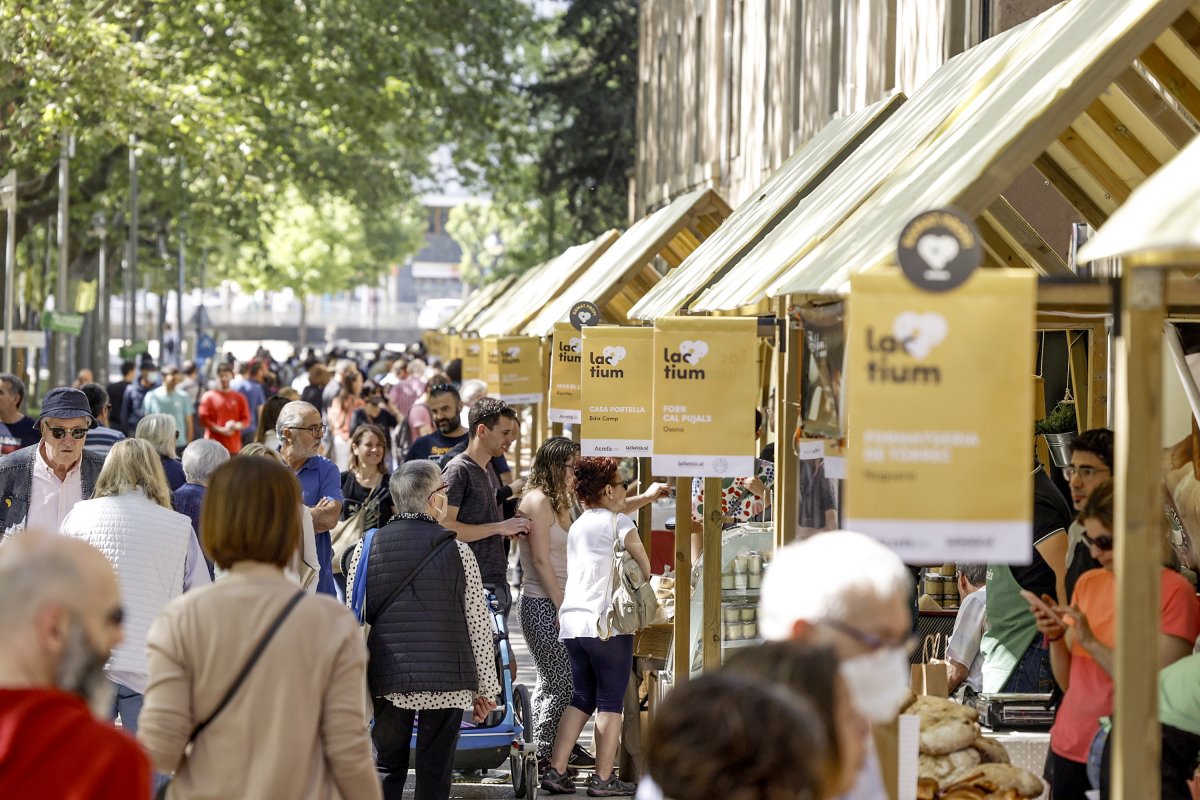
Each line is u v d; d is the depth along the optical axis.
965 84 8.91
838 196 9.77
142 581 8.91
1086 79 6.16
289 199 81.94
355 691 5.89
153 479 9.19
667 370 9.09
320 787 5.84
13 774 3.95
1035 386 10.90
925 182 6.90
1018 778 7.09
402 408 36.03
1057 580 8.48
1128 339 5.06
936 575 10.77
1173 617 6.65
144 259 77.62
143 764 4.11
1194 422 9.02
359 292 177.50
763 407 16.55
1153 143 7.92
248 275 105.62
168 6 34.22
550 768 11.69
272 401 14.38
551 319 19.23
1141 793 5.09
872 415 5.20
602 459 11.58
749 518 13.36
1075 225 10.62
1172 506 8.98
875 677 4.38
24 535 4.29
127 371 37.44
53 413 10.38
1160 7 6.09
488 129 44.41
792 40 25.31
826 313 7.35
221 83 35.38
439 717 9.38
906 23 18.22
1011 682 8.55
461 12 41.28
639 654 12.19
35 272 63.81
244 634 5.80
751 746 3.34
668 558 15.73
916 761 6.48
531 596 11.98
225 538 5.93
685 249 17.20
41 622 4.12
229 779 5.72
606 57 53.53
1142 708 5.10
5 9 27.77
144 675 8.83
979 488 5.21
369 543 9.41
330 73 38.56
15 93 30.42
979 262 5.20
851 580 4.41
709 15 32.88
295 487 6.03
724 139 31.61
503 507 14.66
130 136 31.94
